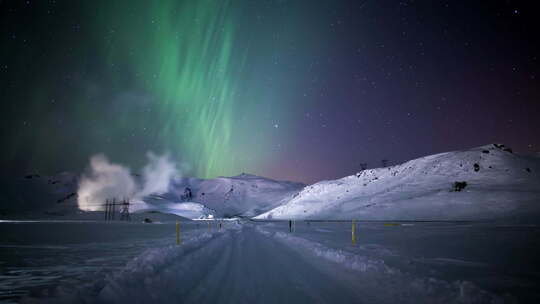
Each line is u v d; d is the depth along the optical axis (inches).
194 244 749.3
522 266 482.3
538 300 285.0
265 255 599.5
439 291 297.9
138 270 372.5
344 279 366.3
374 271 398.3
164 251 573.3
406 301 274.8
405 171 7185.0
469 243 892.6
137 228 2486.5
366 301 277.3
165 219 5816.9
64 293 281.7
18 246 1029.2
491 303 263.6
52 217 6171.3
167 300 276.8
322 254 588.4
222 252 653.3
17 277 483.8
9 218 5816.9
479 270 444.8
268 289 321.4
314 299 283.6
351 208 5772.6
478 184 5408.5
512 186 5103.3
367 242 955.3
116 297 267.9
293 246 775.7
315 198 7421.3
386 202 5428.2
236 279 370.9
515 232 1365.7
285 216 6756.9
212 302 274.5
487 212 4069.9
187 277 369.4
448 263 510.9
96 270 534.3
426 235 1253.7
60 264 612.7
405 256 593.6
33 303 251.1
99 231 2017.7
